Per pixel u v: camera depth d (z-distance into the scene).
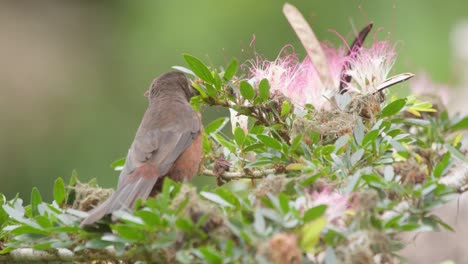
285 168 9.55
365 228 7.62
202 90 10.45
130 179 10.18
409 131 11.33
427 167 9.48
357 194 7.82
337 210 7.81
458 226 12.95
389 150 9.73
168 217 7.69
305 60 10.55
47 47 26.06
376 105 9.99
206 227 7.61
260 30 22.38
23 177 23.03
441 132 11.13
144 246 7.95
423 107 10.64
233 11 22.53
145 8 24.02
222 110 20.03
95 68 25.27
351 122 9.70
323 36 21.48
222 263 7.16
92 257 8.62
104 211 8.50
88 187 9.30
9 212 8.76
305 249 7.13
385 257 7.60
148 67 23.55
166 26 23.23
